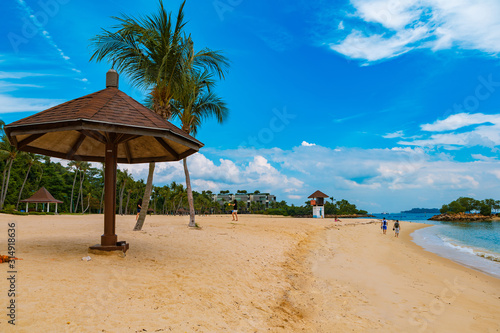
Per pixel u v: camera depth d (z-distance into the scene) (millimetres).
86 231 12586
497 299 7863
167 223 20188
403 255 14961
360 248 16047
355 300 6871
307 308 6016
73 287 4410
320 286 7738
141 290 4781
